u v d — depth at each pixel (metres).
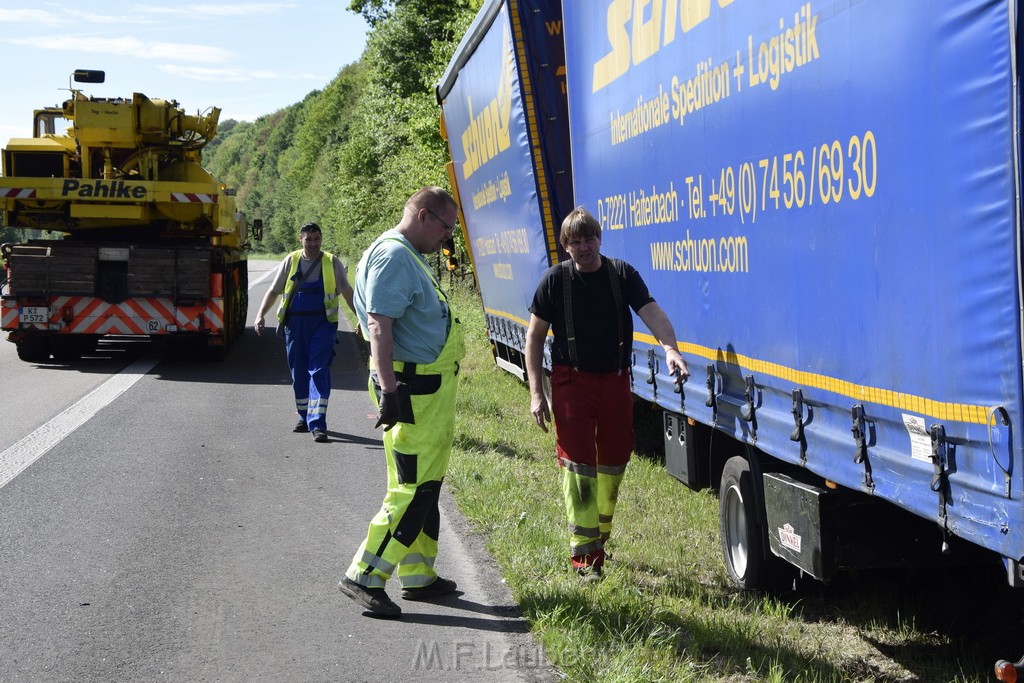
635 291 5.34
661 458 8.19
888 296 3.47
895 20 3.37
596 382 5.37
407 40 34.94
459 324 4.86
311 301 9.28
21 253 13.95
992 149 2.91
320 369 9.24
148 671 4.10
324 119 100.62
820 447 4.06
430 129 23.05
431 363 4.73
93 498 6.90
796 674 4.11
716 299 5.13
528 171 8.56
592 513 5.36
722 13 4.85
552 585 5.02
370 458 8.40
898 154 3.38
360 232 49.47
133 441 8.91
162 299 14.23
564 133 8.46
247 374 13.72
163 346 17.19
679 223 5.58
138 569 5.41
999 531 2.92
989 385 2.95
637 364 6.79
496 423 9.76
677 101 5.50
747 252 4.69
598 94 7.08
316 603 4.92
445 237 4.87
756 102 4.50
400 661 4.21
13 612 4.76
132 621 4.66
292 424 10.00
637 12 6.14
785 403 4.40
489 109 10.05
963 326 3.06
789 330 4.29
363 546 4.80
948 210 3.11
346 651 4.32
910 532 4.18
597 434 5.52
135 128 15.30
